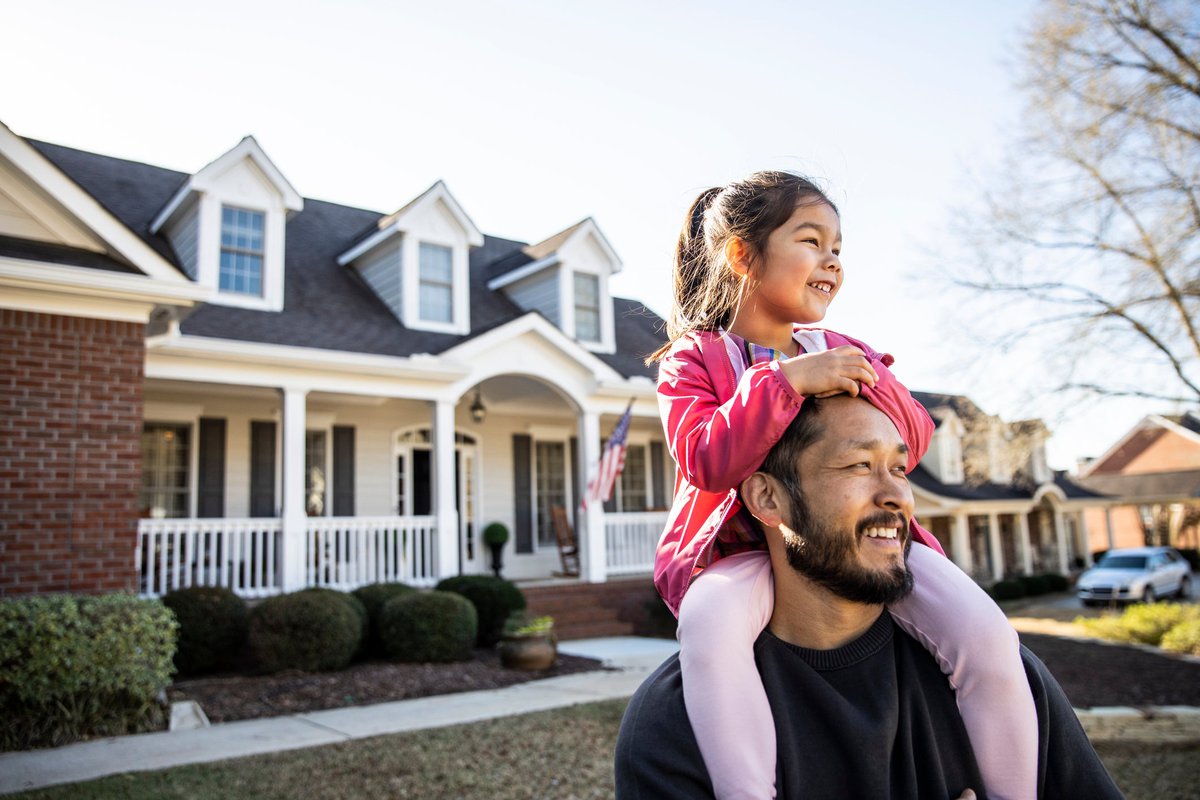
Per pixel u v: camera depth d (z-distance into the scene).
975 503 26.48
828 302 1.46
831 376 1.17
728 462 1.22
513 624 10.29
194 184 12.67
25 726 6.57
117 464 8.15
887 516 1.18
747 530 1.38
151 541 10.39
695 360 1.46
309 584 12.04
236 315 12.65
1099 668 11.56
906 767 1.24
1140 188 13.88
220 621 9.58
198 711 7.66
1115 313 14.14
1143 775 6.03
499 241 20.52
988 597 1.32
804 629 1.28
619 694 8.48
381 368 12.38
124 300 8.37
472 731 6.84
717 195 1.53
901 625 1.32
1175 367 13.86
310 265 15.49
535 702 8.11
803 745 1.23
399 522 12.71
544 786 5.40
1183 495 39.34
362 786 5.38
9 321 7.86
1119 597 22.53
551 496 18.30
